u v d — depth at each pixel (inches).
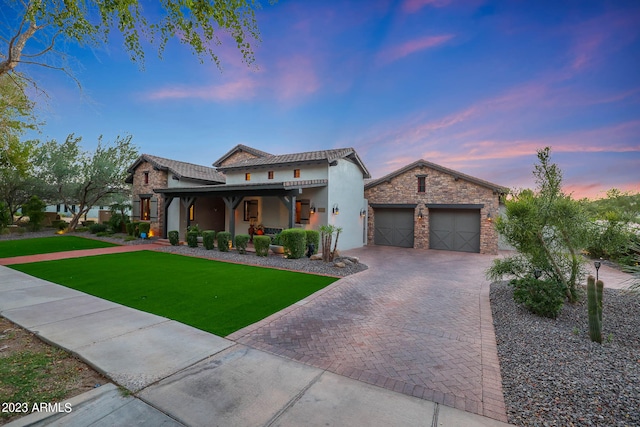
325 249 425.1
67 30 174.2
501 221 247.6
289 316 211.5
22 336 168.4
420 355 154.9
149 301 237.9
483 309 235.1
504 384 127.3
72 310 212.1
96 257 449.4
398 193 671.8
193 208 729.6
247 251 508.1
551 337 176.6
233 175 701.9
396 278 346.6
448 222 625.6
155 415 101.3
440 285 315.0
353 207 642.2
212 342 163.8
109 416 100.2
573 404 111.1
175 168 746.8
